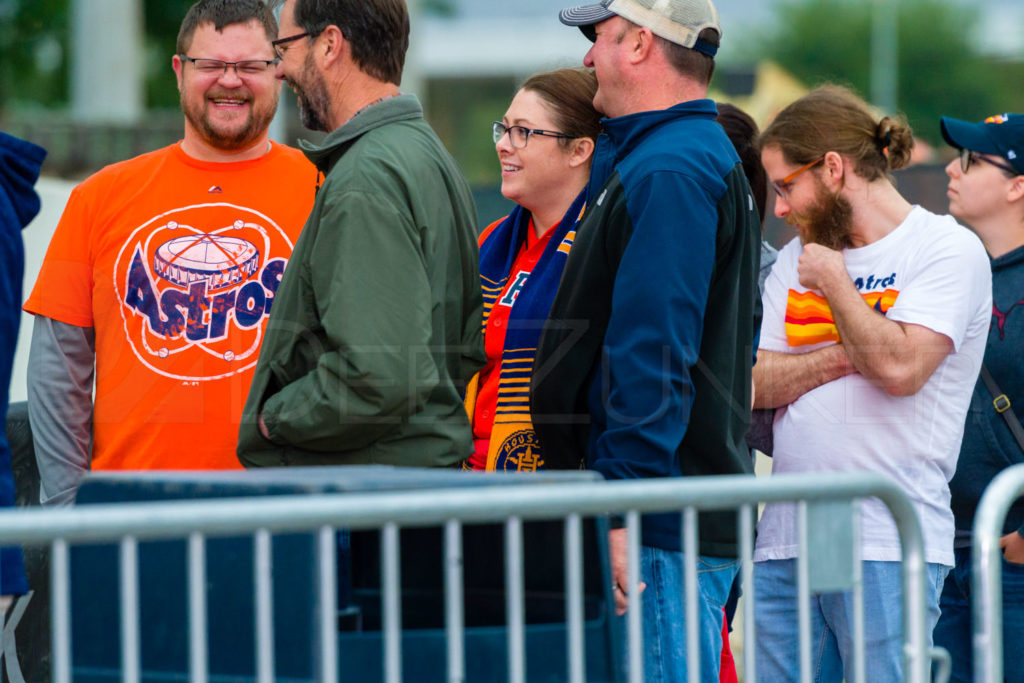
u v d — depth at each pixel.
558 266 10.41
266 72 10.91
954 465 10.72
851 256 10.96
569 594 7.10
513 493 6.87
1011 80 169.75
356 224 8.84
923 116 166.00
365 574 7.91
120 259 10.80
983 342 10.70
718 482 7.30
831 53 168.62
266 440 9.19
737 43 172.50
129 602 6.34
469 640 7.44
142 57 97.62
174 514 6.30
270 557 7.05
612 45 9.73
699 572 9.38
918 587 7.70
